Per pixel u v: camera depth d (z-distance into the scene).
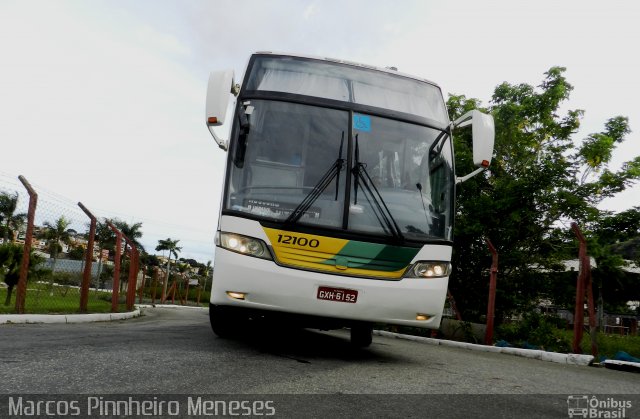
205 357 4.58
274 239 5.05
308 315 5.14
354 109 5.79
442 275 5.44
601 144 15.21
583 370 6.59
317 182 5.35
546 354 8.27
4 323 7.33
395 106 6.03
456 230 14.59
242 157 5.42
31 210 8.20
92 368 3.73
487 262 14.93
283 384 3.59
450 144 6.15
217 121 5.48
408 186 5.63
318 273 5.01
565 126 16.41
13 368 3.59
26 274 8.12
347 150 5.54
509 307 14.66
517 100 17.05
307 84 5.90
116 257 11.99
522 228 15.20
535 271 15.20
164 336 6.21
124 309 13.87
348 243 5.12
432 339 11.71
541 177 14.20
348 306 5.04
